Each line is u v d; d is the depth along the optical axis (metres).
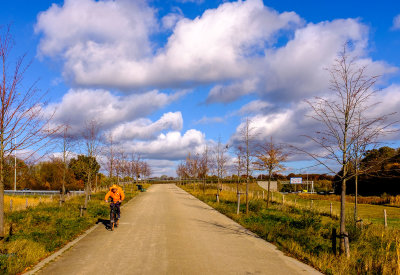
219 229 12.36
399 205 32.53
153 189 55.44
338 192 50.94
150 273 6.17
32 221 12.31
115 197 12.06
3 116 6.88
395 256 7.60
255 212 18.30
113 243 9.19
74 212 15.45
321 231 12.62
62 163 20.66
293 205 23.77
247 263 7.18
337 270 6.67
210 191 40.91
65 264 6.82
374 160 8.69
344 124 8.23
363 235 11.55
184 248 8.63
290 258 7.81
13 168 7.53
